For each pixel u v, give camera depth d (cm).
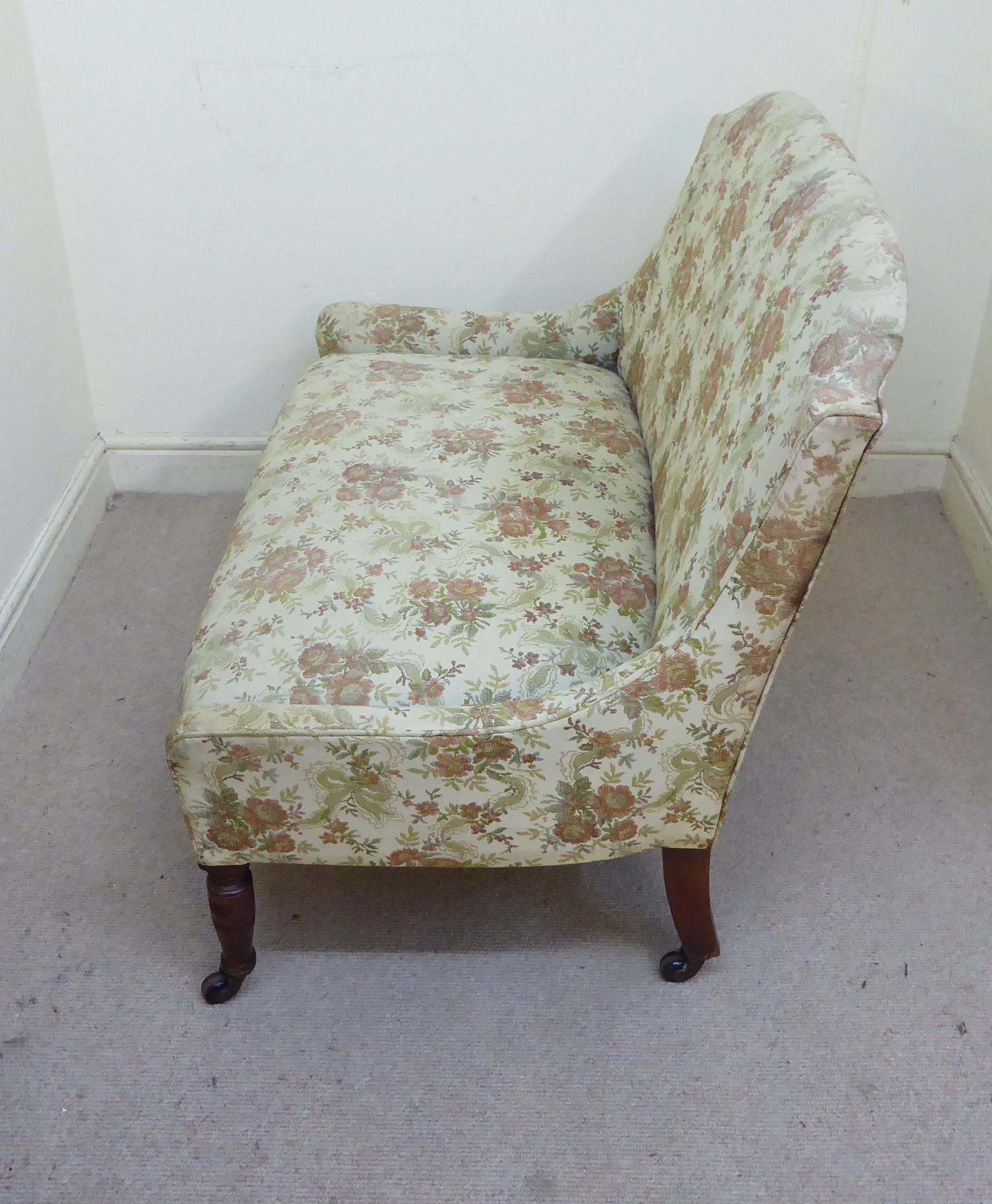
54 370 229
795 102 159
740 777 189
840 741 196
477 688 135
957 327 237
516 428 180
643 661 127
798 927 165
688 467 145
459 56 210
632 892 171
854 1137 139
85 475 243
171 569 238
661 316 184
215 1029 152
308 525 159
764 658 125
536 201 226
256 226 229
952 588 230
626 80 212
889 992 156
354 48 209
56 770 191
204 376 248
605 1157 138
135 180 224
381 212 227
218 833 138
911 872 173
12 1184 135
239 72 212
